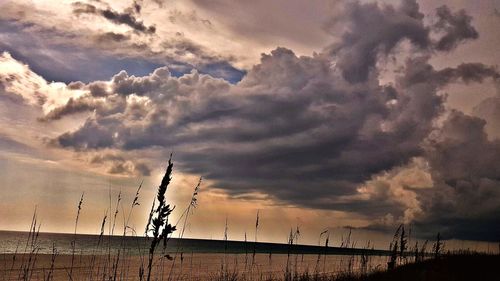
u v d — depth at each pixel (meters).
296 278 18.17
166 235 7.14
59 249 77.88
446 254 25.86
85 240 138.75
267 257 72.50
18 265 31.75
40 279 16.86
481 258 23.66
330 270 22.30
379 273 19.58
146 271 20.14
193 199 7.57
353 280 18.42
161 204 7.22
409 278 17.59
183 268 35.12
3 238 144.62
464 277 17.42
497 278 17.16
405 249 20.44
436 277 17.59
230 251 108.88
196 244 171.00
